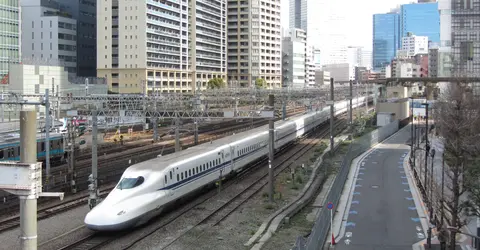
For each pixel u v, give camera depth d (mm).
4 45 113625
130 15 138375
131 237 28156
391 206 36344
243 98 78875
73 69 145750
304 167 50781
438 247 26453
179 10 156750
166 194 32312
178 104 70625
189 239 27875
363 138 69062
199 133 88000
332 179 48125
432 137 74188
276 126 64312
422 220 32469
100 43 141625
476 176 25938
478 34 172000
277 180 46719
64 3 152250
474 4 172000
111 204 28516
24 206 10781
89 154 60875
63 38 141125
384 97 117125
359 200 38469
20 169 10703
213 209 35188
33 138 10766
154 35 143250
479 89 74062
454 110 32000
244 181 46344
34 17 140125
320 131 94250
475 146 30625
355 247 26938
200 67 173250
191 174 36562
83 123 67438
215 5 183250
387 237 28797
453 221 24766
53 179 41875
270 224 31125
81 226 30062
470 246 26578
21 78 86938
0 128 59500
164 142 74375
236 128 97812
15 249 25656
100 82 123000
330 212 30797
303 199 38781
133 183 30312
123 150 66188
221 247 26641
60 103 57000
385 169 52844
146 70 138875
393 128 90562
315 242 24781
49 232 28766
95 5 160500
